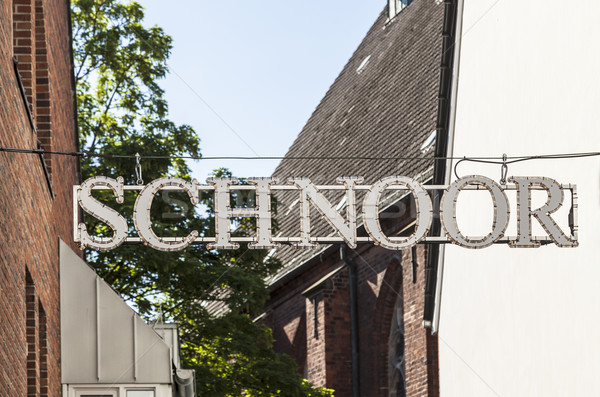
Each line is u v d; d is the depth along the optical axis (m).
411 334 30.39
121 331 16.02
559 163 16.77
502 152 19.33
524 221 12.82
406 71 35.91
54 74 14.74
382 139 34.31
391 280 32.41
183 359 23.86
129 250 23.48
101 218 12.30
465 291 21.20
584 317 15.95
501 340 19.25
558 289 16.88
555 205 12.86
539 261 17.59
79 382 15.77
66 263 15.94
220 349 24.30
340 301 34.31
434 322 23.20
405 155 31.69
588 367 15.80
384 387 32.66
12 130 10.39
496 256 19.50
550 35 17.25
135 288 24.30
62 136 15.72
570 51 16.47
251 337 24.78
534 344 17.78
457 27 21.80
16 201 10.62
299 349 37.25
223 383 23.70
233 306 24.67
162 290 24.33
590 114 15.70
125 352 15.99
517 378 18.47
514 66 18.83
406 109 33.91
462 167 21.58
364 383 33.34
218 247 12.35
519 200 12.82
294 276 37.25
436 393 29.48
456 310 21.80
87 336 15.87
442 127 22.56
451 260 22.12
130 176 25.23
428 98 32.78
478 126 20.66
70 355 15.82
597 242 15.45
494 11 19.88
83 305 15.96
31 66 12.59
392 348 32.72
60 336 15.82
